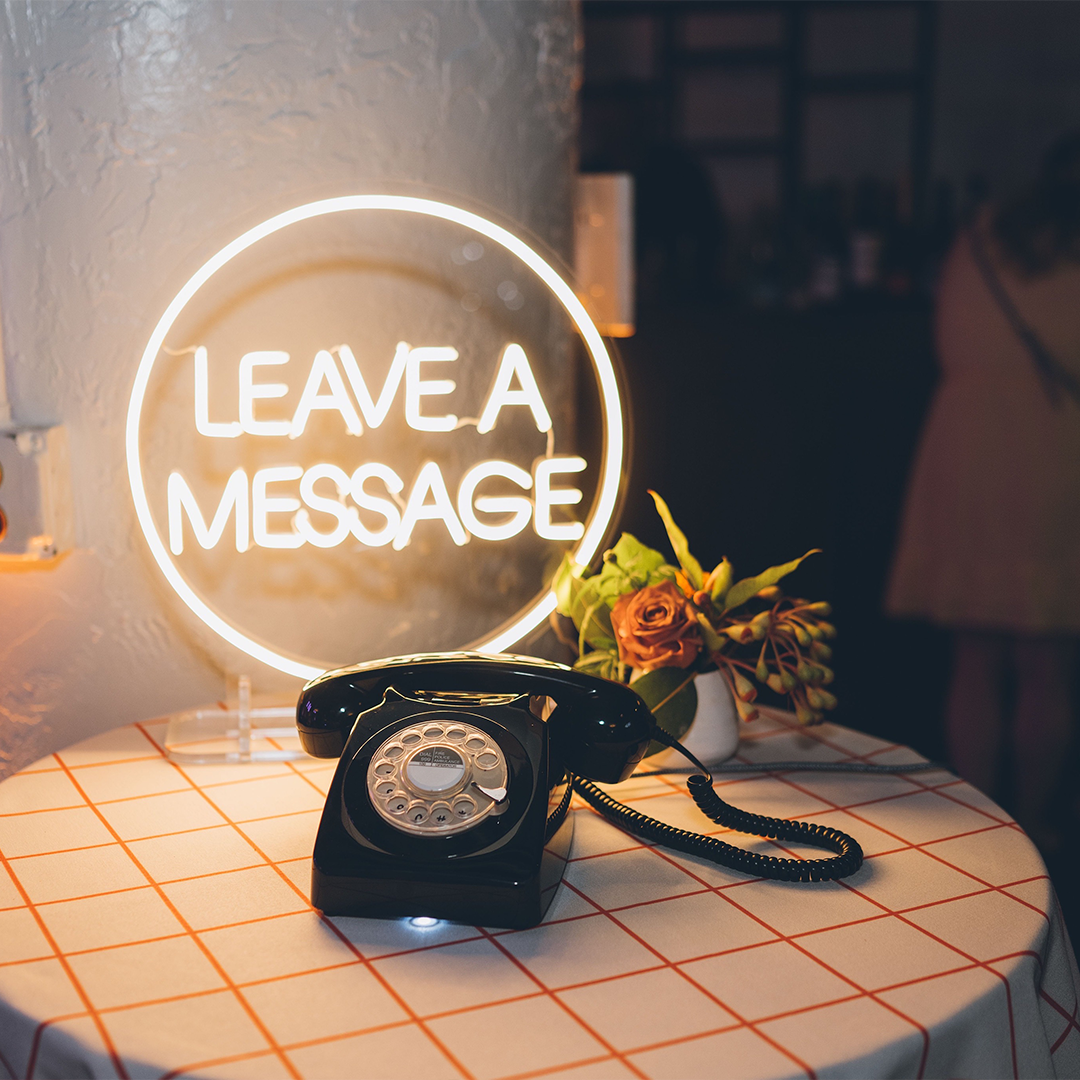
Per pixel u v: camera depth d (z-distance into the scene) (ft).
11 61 3.94
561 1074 2.19
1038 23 14.60
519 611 4.68
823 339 10.78
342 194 3.99
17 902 2.90
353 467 4.36
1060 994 2.84
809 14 15.05
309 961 2.63
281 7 4.01
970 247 8.30
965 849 3.26
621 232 5.83
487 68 4.29
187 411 4.22
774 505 11.27
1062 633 8.64
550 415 4.68
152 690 4.47
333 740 3.27
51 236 4.08
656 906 2.93
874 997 2.47
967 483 8.70
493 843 2.80
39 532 4.11
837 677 11.54
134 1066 2.23
